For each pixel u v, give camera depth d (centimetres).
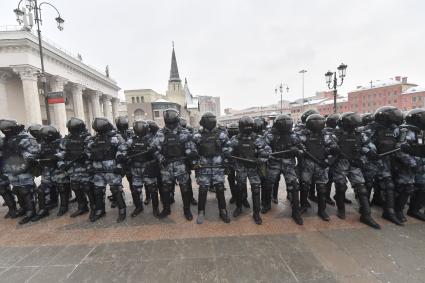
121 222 446
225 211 446
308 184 460
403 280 262
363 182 418
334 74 1459
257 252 325
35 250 349
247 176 453
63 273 293
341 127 443
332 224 410
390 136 423
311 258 307
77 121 486
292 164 446
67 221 460
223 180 450
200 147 443
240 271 285
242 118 444
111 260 317
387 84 5338
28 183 465
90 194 496
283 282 264
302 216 451
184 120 646
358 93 5697
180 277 278
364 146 423
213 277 276
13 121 470
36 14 1388
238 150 444
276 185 532
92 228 423
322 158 432
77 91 3750
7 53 2611
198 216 442
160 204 560
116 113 5838
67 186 505
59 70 3222
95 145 455
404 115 446
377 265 289
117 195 460
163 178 463
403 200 415
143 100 6006
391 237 358
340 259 303
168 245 352
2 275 292
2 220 474
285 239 360
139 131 470
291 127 439
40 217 472
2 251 349
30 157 454
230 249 335
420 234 366
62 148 497
